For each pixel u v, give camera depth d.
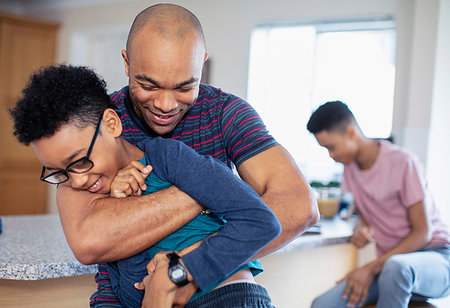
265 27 4.33
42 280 1.46
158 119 1.16
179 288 0.97
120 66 5.24
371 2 3.84
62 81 0.97
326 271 2.45
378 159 2.22
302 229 1.10
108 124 1.03
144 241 0.99
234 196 0.94
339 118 2.23
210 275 0.92
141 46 1.08
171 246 1.03
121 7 5.04
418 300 2.17
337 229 2.45
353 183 2.36
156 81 1.08
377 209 2.29
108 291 1.22
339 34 4.12
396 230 2.25
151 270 0.99
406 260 1.98
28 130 0.94
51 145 0.95
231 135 1.22
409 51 3.66
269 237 0.93
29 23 5.13
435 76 3.45
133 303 1.10
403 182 2.15
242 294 0.99
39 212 5.27
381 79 3.94
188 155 1.02
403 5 3.69
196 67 1.11
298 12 4.18
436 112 3.52
